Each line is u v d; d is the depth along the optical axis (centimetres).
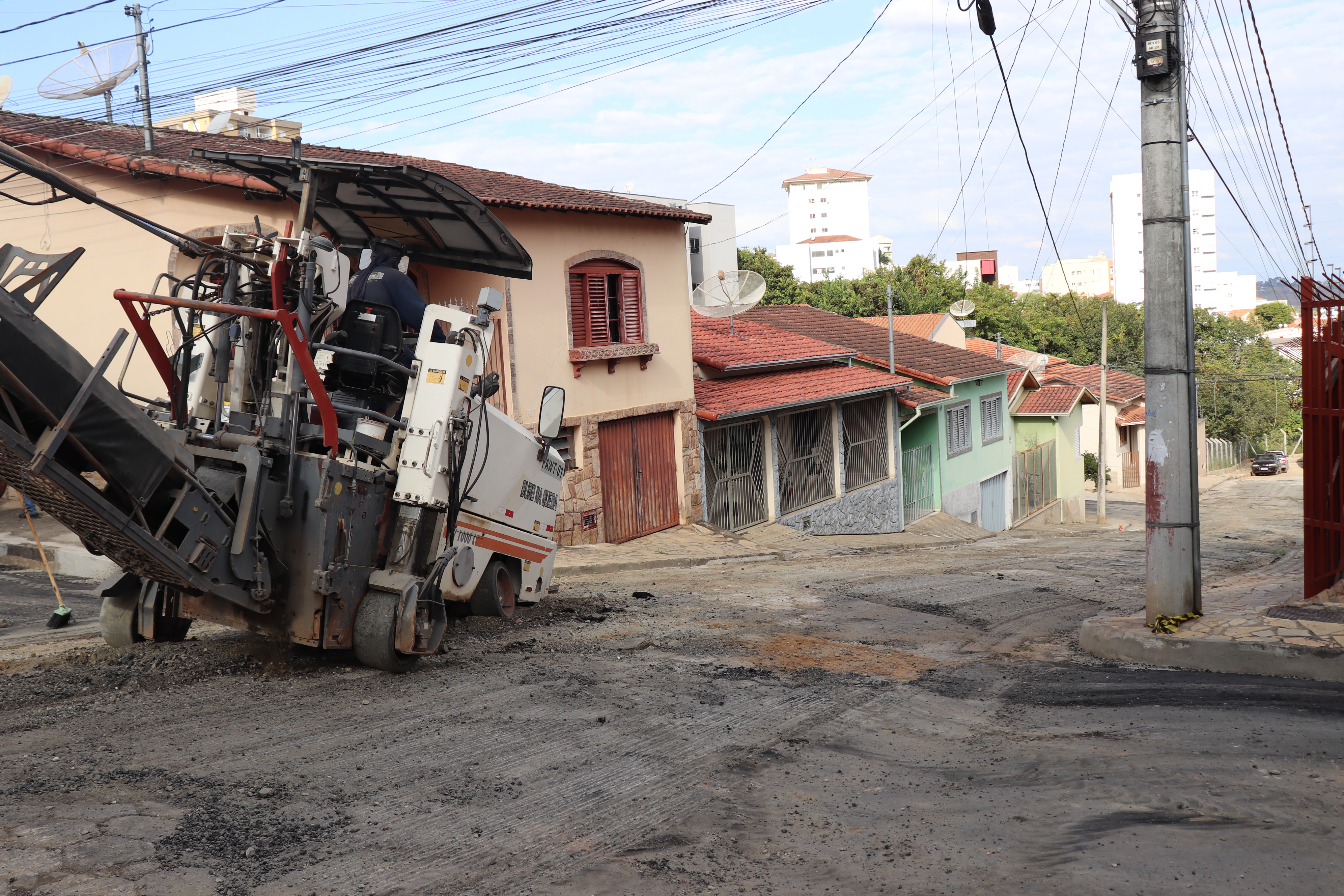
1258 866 400
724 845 429
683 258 2039
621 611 1024
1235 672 753
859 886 390
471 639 821
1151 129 834
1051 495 3903
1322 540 878
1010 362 3706
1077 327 6231
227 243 675
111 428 520
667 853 419
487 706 615
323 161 680
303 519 640
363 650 672
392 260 754
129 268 1404
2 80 954
